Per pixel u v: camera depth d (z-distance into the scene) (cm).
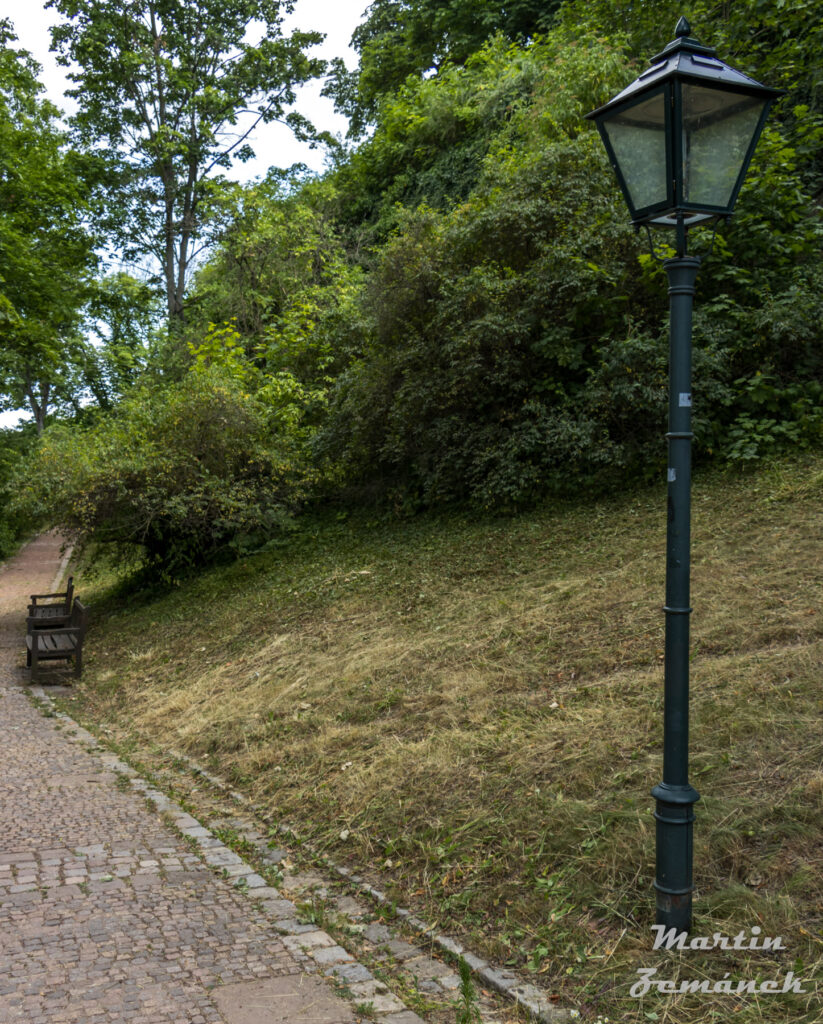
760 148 1103
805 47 1238
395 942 375
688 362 343
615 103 350
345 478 1503
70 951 347
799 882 337
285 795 571
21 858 457
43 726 840
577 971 329
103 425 1553
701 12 1341
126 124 2327
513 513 1109
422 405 1202
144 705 901
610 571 821
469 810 469
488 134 2002
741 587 670
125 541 1505
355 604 997
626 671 596
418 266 1248
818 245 1130
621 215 1112
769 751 427
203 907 400
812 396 988
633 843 388
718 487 933
